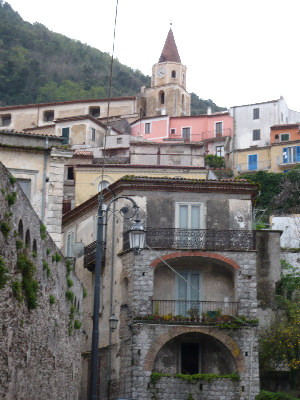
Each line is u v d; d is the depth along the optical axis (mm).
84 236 50781
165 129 101250
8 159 37781
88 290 48875
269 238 48875
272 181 85375
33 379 21672
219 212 44938
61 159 38438
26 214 20906
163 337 41562
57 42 167500
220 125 101938
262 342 44719
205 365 42781
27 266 20172
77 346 33031
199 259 43469
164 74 118000
